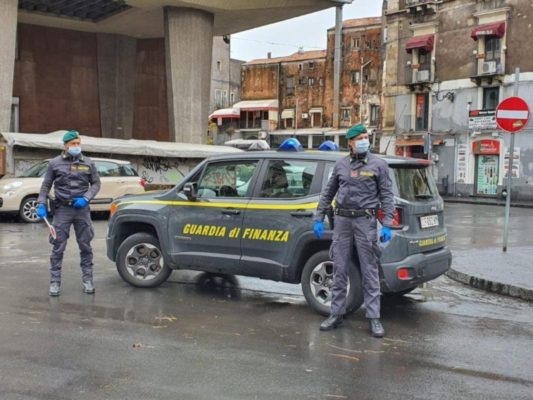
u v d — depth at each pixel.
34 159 20.06
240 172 7.25
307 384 4.52
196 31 29.20
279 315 6.62
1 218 17.00
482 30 36.00
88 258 7.55
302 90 60.88
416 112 41.22
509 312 7.16
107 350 5.26
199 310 6.78
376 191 5.93
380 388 4.47
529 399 4.31
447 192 38.72
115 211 8.03
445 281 9.11
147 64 36.94
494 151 35.84
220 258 7.20
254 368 4.86
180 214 7.50
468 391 4.44
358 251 5.94
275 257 6.83
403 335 5.97
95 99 35.50
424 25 40.16
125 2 28.42
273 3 29.67
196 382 4.53
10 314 6.40
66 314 6.46
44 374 4.65
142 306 6.90
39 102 33.59
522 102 11.16
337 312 6.06
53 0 29.86
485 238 14.95
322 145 7.34
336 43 52.62
